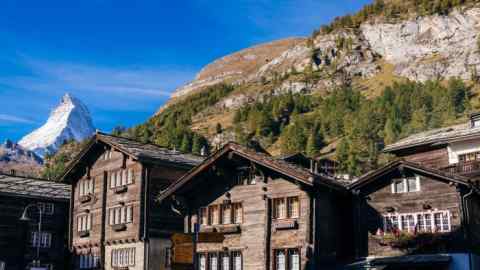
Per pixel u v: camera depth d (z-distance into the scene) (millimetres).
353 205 33406
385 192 32625
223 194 36375
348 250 33781
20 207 49906
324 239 32469
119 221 44719
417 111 178000
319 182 31625
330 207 33594
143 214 42844
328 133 189875
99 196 47156
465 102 182500
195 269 36500
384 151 42031
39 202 50938
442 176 30422
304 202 32594
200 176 36750
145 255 42094
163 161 43844
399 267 30141
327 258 32344
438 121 167875
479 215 31797
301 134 181000
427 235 30094
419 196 31438
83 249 47781
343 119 192750
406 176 32062
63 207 52438
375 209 32750
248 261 34188
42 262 49938
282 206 33625
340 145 154375
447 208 30375
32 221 50188
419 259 29406
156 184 43969
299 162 47281
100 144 47875
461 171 36875
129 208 44000
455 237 29734
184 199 37688
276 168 33062
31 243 49812
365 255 32438
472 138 37344
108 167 47031
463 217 29719
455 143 38625
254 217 34594
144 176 43562
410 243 30516
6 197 49312
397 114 183500
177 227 44406
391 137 164250
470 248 29312
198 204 37375
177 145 178500
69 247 49188
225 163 36094
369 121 177000
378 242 32156
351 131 174750
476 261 29125
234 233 35312
